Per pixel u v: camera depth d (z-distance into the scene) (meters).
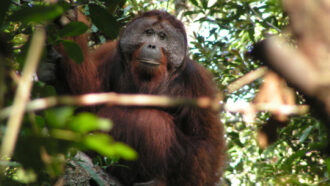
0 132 2.71
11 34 5.71
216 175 8.97
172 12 14.51
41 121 3.01
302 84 2.23
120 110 8.47
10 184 4.38
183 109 9.01
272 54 2.35
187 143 8.73
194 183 8.66
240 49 11.45
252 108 2.86
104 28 5.25
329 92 2.16
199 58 11.30
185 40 9.14
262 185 8.80
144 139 8.27
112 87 9.20
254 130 10.74
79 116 2.49
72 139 2.54
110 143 2.41
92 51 10.09
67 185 6.16
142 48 8.63
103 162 7.57
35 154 2.72
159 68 8.65
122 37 9.00
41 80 6.99
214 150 8.93
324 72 2.18
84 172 6.39
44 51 4.26
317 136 8.57
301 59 2.24
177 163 8.60
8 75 3.53
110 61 9.30
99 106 8.56
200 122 9.00
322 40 2.18
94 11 5.15
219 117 9.23
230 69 10.80
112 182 7.35
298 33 2.23
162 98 2.59
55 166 2.84
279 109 2.88
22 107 2.30
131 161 8.20
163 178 8.44
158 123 8.41
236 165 10.63
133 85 8.88
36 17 2.72
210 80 9.64
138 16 9.06
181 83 9.15
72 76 7.65
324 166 7.19
